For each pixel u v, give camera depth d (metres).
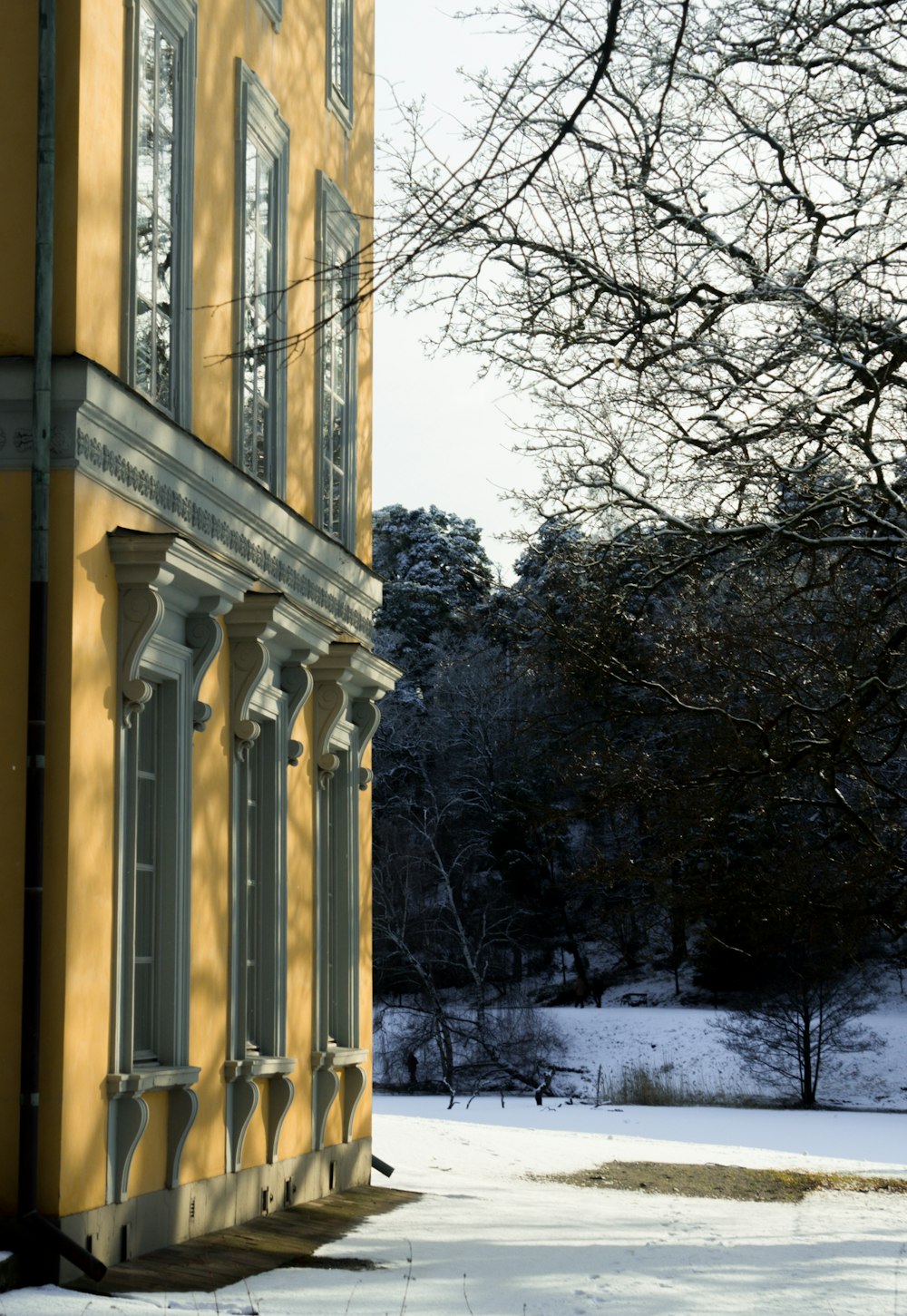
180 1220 11.02
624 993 63.00
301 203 15.38
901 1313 9.00
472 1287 9.69
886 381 12.69
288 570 14.45
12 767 9.43
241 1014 12.68
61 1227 9.05
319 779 15.55
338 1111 15.85
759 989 50.16
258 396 14.02
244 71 13.30
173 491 11.38
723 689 19.05
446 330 11.76
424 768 62.91
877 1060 50.69
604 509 15.55
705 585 17.50
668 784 19.80
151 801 11.24
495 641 21.33
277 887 13.78
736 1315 8.80
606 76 8.09
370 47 18.23
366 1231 12.77
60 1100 9.14
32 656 9.35
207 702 12.10
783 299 12.34
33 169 9.83
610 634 17.98
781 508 14.15
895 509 13.85
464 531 77.06
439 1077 49.53
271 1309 8.63
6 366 9.64
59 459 9.63
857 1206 17.77
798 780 18.95
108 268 10.27
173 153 11.84
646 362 12.38
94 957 9.67
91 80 9.98
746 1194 18.98
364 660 15.95
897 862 18.31
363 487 17.73
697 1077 51.53
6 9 9.91
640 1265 10.95
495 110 7.14
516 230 10.03
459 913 59.56
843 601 17.23
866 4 12.14
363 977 17.14
